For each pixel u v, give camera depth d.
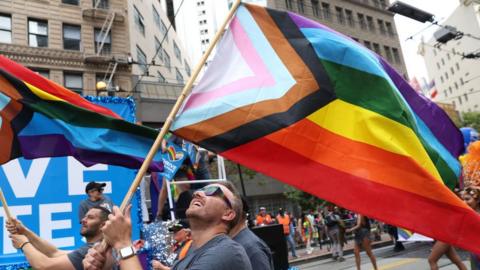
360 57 3.32
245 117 3.13
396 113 3.17
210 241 1.96
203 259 1.83
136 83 23.59
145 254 4.64
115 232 1.91
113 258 2.40
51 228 4.91
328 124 3.14
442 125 3.79
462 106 73.19
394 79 3.75
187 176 5.90
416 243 14.34
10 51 20.72
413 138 3.15
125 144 3.56
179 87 25.97
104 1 24.42
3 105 3.46
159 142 2.64
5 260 4.57
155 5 32.12
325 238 19.05
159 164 3.62
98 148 3.46
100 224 2.93
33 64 21.23
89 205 4.56
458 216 2.77
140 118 23.64
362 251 14.45
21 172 4.90
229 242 1.91
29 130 3.48
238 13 3.55
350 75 3.27
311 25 3.51
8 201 4.77
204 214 2.04
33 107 3.45
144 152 3.60
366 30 39.00
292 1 33.91
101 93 19.97
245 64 3.37
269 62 3.37
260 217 15.91
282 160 3.04
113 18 23.59
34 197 4.90
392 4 12.70
